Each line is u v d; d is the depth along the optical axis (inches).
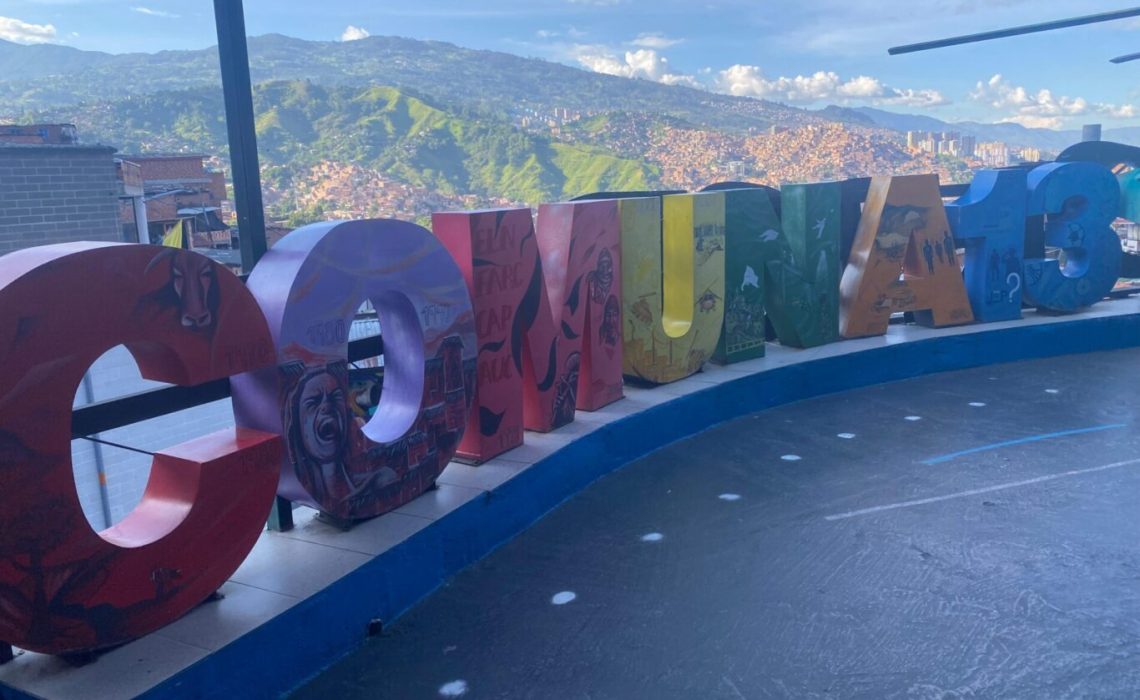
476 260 239.6
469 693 159.5
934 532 226.7
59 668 143.2
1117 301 484.1
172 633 153.5
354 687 162.4
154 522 156.5
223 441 169.3
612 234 301.0
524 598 196.1
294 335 180.2
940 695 154.0
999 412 338.0
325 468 189.8
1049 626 177.3
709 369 358.3
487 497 222.1
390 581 187.5
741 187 401.4
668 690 158.6
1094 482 260.7
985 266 423.2
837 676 161.2
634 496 258.7
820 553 215.6
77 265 136.1
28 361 129.9
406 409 218.4
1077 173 433.7
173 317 152.6
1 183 297.1
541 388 270.4
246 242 200.8
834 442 306.2
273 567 180.2
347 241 194.2
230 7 194.1
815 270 388.5
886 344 392.8
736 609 188.1
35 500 132.1
